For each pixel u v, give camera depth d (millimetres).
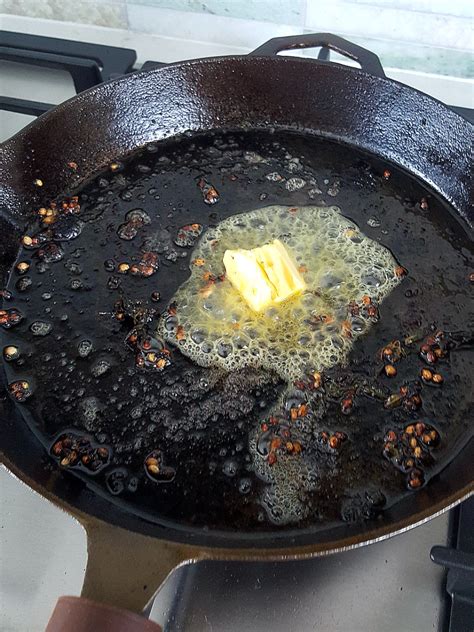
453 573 212
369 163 335
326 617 214
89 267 292
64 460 238
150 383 258
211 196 318
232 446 242
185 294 283
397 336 270
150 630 160
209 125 349
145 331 271
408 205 318
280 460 239
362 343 268
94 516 187
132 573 172
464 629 206
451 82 391
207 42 407
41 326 275
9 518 235
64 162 318
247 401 252
